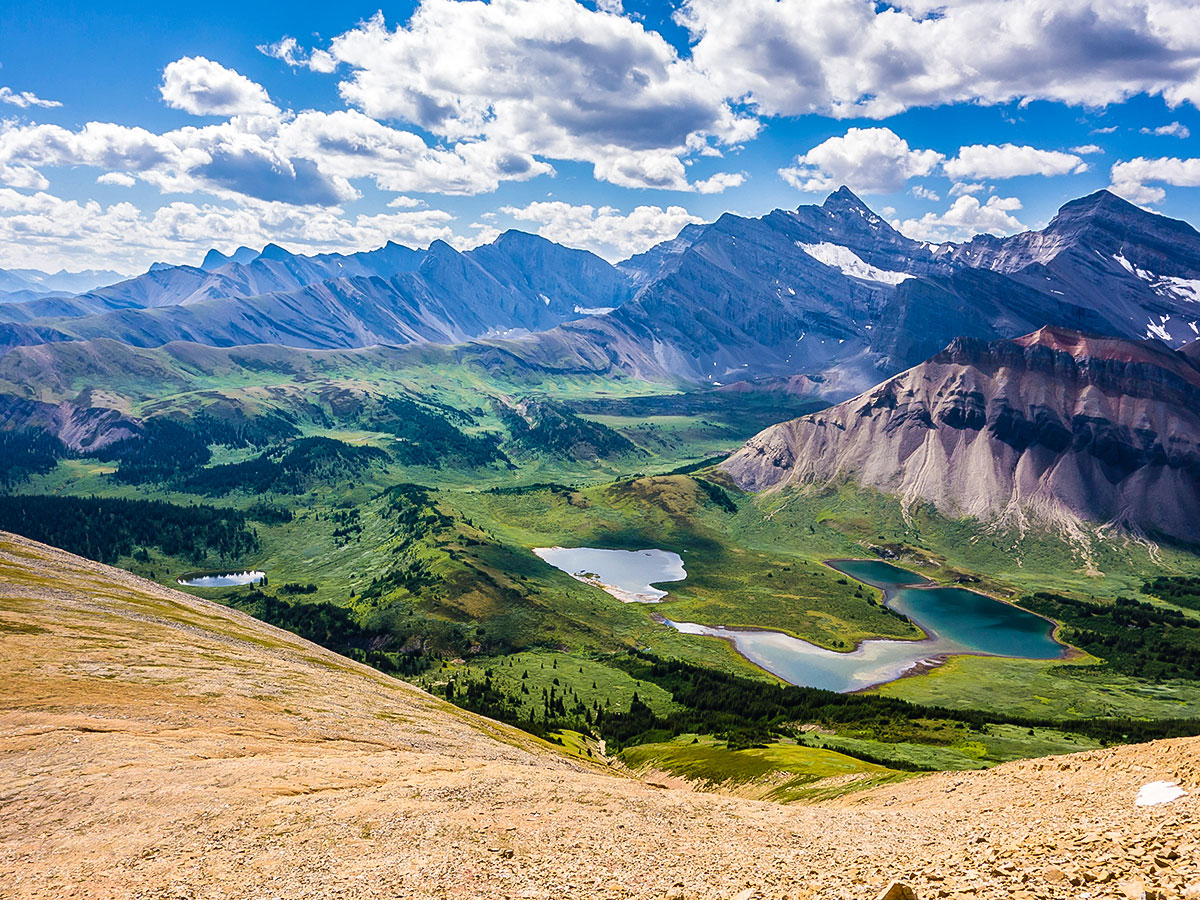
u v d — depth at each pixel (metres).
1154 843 21.45
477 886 30.16
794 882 26.00
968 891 20.12
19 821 43.66
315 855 36.66
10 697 72.06
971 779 54.47
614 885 29.12
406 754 69.06
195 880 33.84
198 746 62.56
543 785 54.00
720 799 53.41
